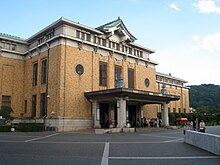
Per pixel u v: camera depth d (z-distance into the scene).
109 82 35.94
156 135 24.08
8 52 36.00
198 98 97.75
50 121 30.58
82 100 32.19
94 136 22.44
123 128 28.88
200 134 13.79
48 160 9.51
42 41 35.38
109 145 14.88
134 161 9.52
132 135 24.06
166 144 15.73
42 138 19.67
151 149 13.15
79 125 31.22
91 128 31.88
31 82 35.81
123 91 28.53
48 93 31.86
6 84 35.28
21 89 36.94
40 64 34.34
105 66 36.22
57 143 15.77
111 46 37.53
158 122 37.53
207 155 11.14
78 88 32.00
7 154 10.96
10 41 36.34
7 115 31.91
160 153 11.68
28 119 34.72
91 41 34.59
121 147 13.98
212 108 74.31
